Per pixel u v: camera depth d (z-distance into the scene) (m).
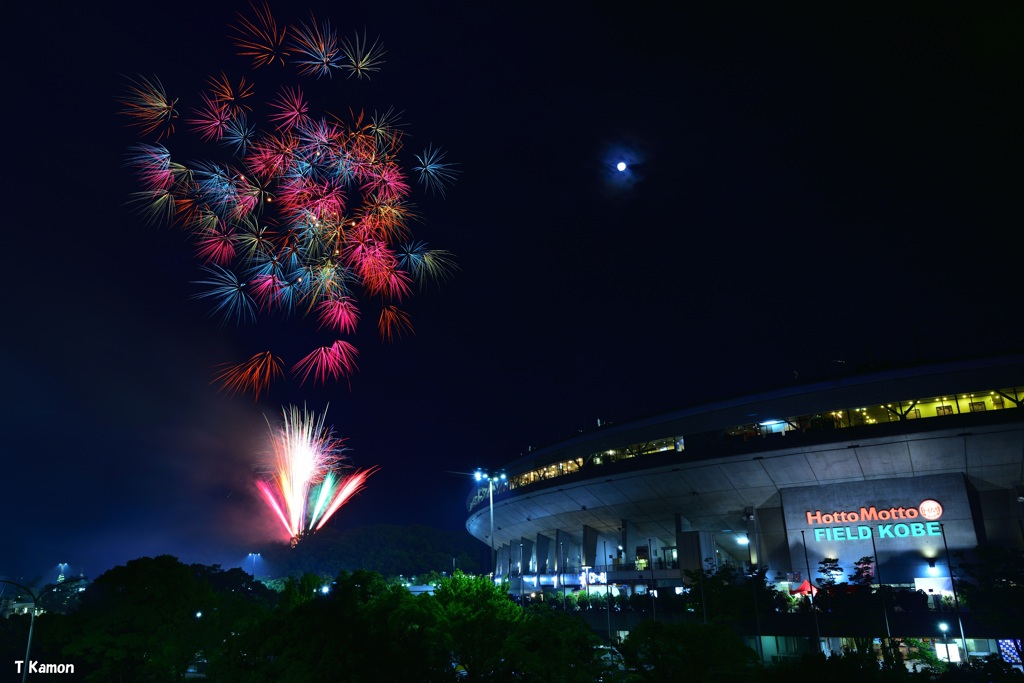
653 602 72.31
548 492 100.81
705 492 84.62
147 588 52.78
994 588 54.59
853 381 74.50
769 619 64.06
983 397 69.75
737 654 26.94
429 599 32.41
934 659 50.59
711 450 80.38
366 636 31.42
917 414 72.06
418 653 30.36
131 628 50.22
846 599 60.03
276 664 31.58
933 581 70.31
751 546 81.75
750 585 68.69
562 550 112.56
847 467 75.12
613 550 111.44
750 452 77.38
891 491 75.19
